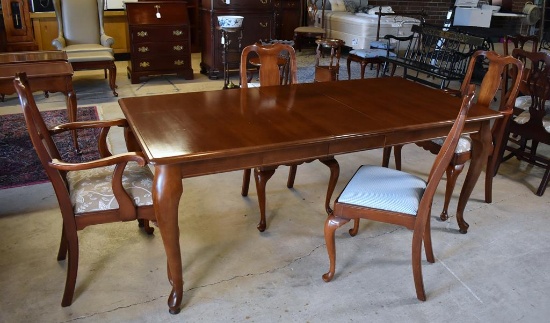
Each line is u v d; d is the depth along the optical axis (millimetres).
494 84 2557
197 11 7145
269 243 2270
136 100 2213
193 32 7285
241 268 2072
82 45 4898
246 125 1893
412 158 3404
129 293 1885
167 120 1927
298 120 1976
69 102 3107
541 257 2221
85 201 1740
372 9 7398
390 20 6695
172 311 1774
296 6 7492
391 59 4996
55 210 2492
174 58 5422
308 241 2295
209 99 2262
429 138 2061
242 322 1752
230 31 4672
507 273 2094
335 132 1832
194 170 1654
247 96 2340
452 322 1784
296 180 2959
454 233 2408
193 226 2393
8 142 3418
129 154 1679
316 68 4590
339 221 1890
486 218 2564
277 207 2613
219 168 1688
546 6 8438
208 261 2109
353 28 6836
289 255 2180
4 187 2727
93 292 1881
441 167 1702
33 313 1758
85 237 2252
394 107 2217
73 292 1797
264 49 2699
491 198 2738
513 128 2959
